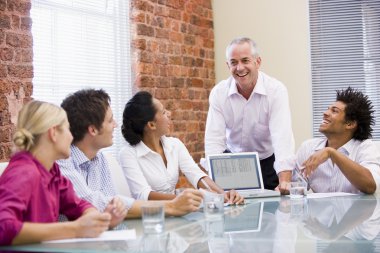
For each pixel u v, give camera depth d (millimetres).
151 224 2014
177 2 5133
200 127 5441
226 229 2094
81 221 1909
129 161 2975
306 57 5480
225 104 3791
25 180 1882
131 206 2422
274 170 3957
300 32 5477
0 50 3414
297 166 3492
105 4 4617
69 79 4270
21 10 3566
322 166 3314
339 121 3242
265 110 3709
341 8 5500
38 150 2016
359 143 3295
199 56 5445
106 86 4621
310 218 2332
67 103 2434
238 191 3062
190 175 3133
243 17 5617
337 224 2186
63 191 2207
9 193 1840
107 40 4629
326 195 3090
